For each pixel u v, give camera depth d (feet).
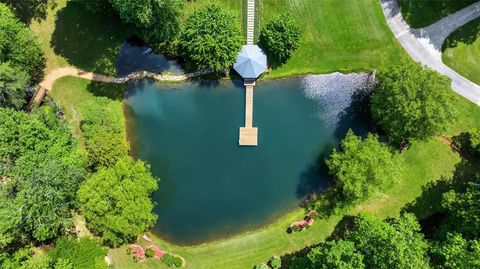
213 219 196.24
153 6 163.43
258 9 191.52
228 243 194.59
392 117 173.88
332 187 194.80
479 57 192.75
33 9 192.65
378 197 194.70
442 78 171.22
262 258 193.16
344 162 172.86
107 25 193.88
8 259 167.43
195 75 195.11
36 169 163.94
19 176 163.43
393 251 152.46
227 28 176.65
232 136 196.44
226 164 196.75
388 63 193.67
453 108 169.37
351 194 180.96
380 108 177.17
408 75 169.07
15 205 159.12
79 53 194.49
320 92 195.83
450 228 177.27
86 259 178.50
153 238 194.70
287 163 196.75
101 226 171.83
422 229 192.03
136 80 195.52
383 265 153.38
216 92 195.52
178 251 194.08
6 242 162.50
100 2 184.85
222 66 183.93
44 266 167.84
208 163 196.95
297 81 195.31
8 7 187.11
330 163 179.32
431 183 193.77
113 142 178.70
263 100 195.31
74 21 193.47
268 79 194.90
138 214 168.45
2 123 166.50
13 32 172.65
